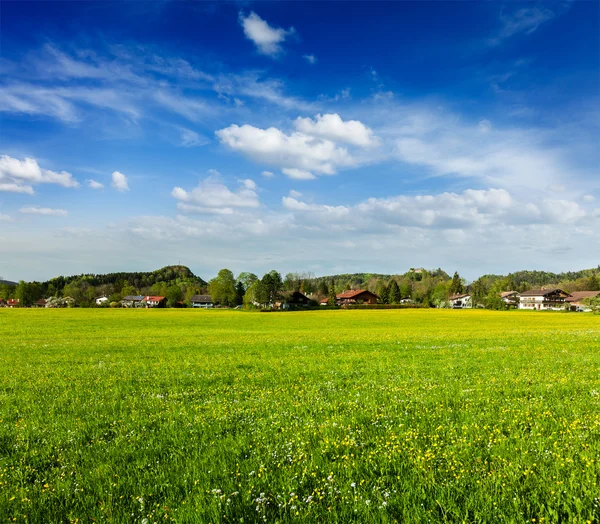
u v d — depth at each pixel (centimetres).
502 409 1075
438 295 19038
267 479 682
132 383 1745
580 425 902
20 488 675
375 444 842
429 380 1588
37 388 1656
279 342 3744
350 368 2011
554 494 591
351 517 560
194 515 568
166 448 864
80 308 15825
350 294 19625
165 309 15312
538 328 5797
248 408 1202
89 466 774
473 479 647
